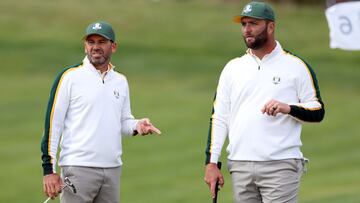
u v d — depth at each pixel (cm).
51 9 14938
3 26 13875
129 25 14525
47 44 13062
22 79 11006
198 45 13612
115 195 2394
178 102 9894
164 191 5825
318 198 4797
